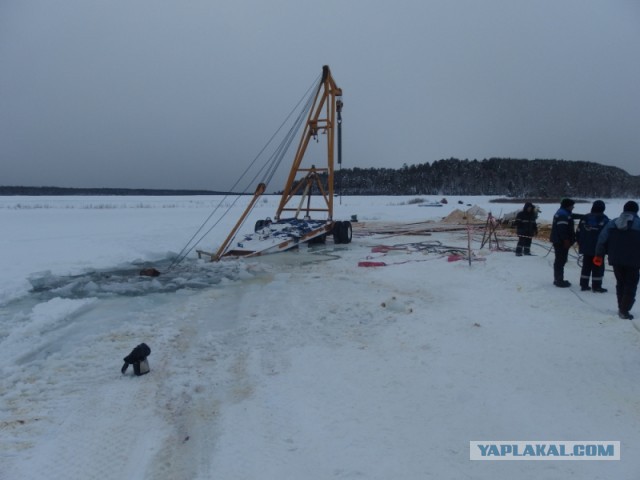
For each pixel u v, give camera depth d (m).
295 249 15.26
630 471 3.24
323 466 3.37
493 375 4.82
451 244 16.19
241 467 3.39
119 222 23.89
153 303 8.25
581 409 4.10
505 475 3.24
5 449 3.65
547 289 8.29
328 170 17.05
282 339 6.20
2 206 41.66
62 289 9.13
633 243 6.22
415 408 4.19
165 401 4.46
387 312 7.35
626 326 6.09
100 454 3.59
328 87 16.75
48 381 4.90
